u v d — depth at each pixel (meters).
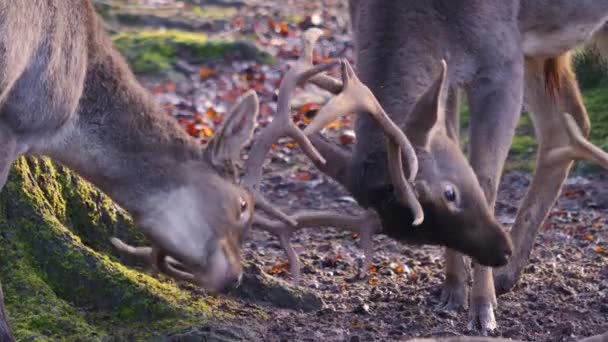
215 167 10.20
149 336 10.05
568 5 12.89
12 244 10.47
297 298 11.29
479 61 12.08
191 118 20.47
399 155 10.35
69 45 9.85
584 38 13.23
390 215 10.66
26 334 9.66
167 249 10.16
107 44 10.30
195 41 23.73
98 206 11.43
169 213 10.14
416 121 10.70
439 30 11.80
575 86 13.34
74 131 10.11
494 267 11.15
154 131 10.20
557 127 13.07
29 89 9.74
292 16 27.94
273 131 10.02
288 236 10.55
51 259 10.51
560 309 11.52
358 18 12.05
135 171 10.17
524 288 12.23
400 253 13.50
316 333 10.50
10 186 10.61
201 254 10.09
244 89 22.14
